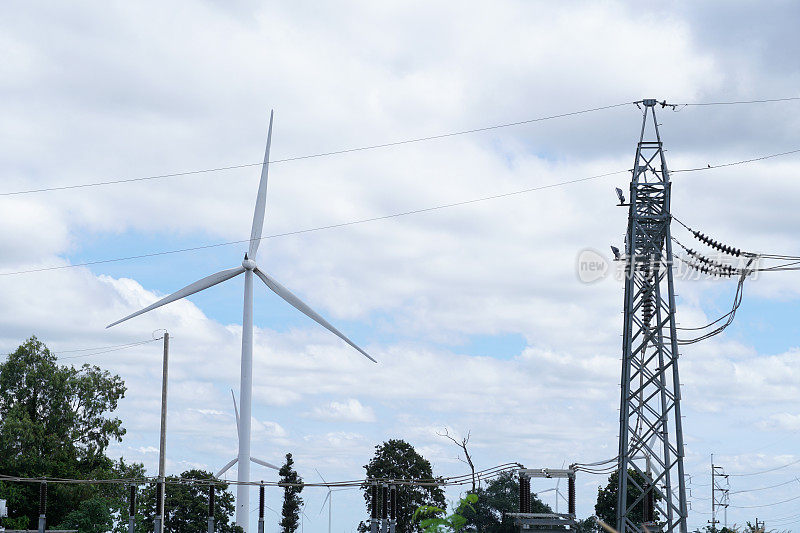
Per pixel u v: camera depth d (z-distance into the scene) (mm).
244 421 87125
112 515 87562
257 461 103688
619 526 46656
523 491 54781
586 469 55844
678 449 46125
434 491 106188
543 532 50031
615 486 83250
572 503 55219
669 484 46188
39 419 94938
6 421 90500
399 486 105062
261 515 85875
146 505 101812
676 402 46469
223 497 109375
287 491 117500
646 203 48594
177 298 83875
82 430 96125
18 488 90062
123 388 98188
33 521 90938
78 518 85562
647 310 48562
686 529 45469
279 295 86438
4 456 90938
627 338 47438
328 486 73812
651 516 61438
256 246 87250
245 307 87188
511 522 53156
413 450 107875
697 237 46375
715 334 47562
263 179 87062
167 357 72375
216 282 86625
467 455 109250
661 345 47344
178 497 105625
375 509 71188
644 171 48938
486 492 65562
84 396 95500
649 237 48625
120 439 96812
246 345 87625
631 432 47156
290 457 118438
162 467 71062
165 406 71812
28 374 94875
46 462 91125
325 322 84938
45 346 97125
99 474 91062
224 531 107562
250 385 87938
